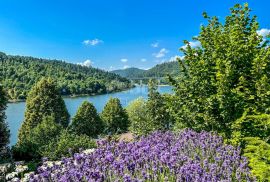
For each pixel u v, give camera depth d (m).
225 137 10.91
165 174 7.68
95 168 7.67
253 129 10.15
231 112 10.93
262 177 7.14
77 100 125.25
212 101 11.09
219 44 11.73
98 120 34.28
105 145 9.67
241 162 7.99
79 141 15.45
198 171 7.03
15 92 126.12
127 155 8.23
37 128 18.23
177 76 12.66
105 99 129.62
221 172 7.41
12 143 42.22
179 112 12.29
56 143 15.69
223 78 10.62
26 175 8.76
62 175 7.51
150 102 17.02
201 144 9.19
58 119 33.50
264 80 9.82
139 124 16.98
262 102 10.14
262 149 7.66
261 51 10.72
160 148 8.79
